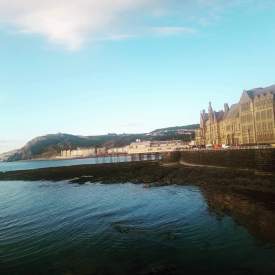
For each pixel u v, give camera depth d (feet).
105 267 83.97
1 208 185.06
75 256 92.68
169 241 101.60
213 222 120.57
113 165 471.62
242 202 151.12
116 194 215.31
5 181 419.54
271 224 111.75
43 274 81.66
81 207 170.09
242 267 79.66
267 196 160.25
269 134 345.10
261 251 88.53
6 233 122.42
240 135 411.34
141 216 140.05
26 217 152.25
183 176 276.41
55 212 160.04
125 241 103.71
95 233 114.83
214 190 194.70
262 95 358.23
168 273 78.59
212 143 561.02
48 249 99.91
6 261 91.50
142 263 85.20
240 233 104.73
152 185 249.75
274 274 74.95
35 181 384.27
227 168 262.67
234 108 484.74
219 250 91.25
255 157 220.84
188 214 137.69
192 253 90.33
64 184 317.63
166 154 488.44
